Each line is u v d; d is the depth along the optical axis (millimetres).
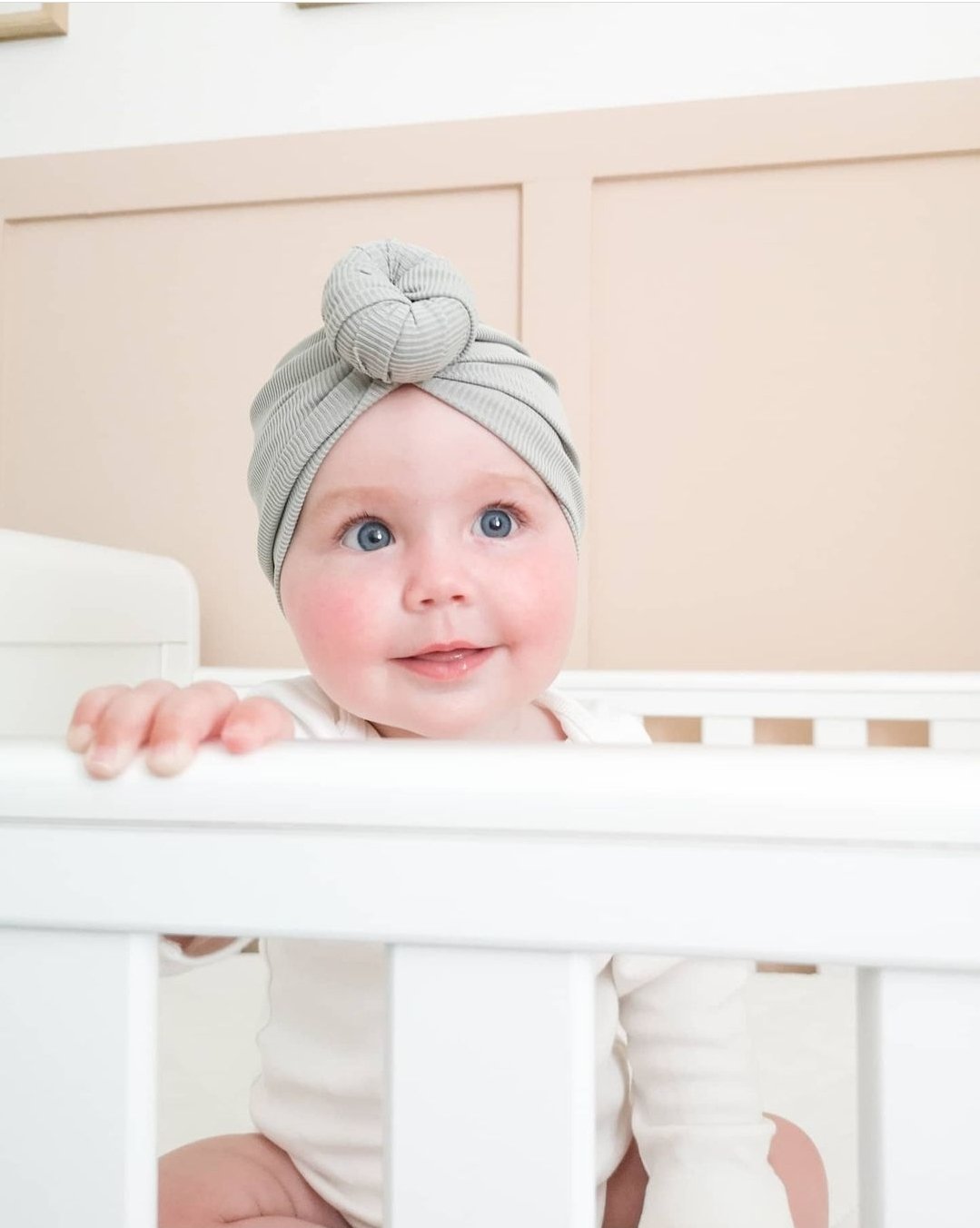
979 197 1284
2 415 1509
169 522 1470
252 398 1454
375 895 304
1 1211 321
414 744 320
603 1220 606
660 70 1333
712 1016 577
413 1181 298
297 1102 592
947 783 281
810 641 1317
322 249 1435
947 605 1292
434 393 530
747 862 287
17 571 976
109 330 1488
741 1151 553
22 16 1451
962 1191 276
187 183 1441
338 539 540
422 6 1383
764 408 1330
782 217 1326
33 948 327
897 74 1284
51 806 324
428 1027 302
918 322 1299
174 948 511
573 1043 294
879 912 281
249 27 1426
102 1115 319
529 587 527
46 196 1479
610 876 292
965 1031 280
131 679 1151
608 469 1357
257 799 311
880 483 1307
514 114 1360
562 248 1344
